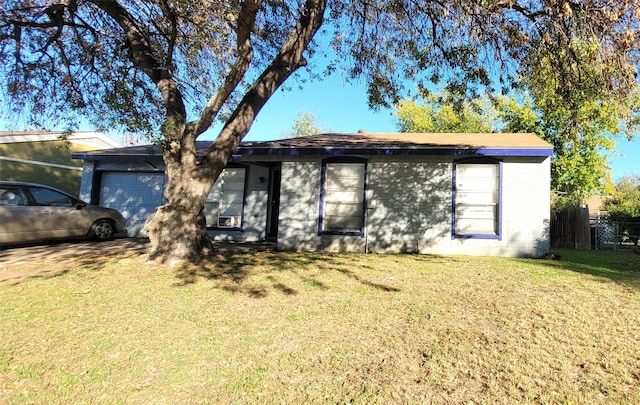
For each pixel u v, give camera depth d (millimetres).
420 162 10438
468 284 6211
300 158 10961
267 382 3314
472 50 8484
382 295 5605
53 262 7996
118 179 13828
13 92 9055
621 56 5793
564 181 21500
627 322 4422
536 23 6750
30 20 8414
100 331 4449
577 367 3424
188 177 7672
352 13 9109
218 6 6750
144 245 10531
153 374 3502
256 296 5637
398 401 2986
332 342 4039
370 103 10141
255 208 12766
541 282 6332
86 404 3072
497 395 3027
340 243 10609
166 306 5254
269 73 7992
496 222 10016
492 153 9805
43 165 17547
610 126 17578
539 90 8633
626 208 16125
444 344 3916
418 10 8523
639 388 3072
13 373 3539
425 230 10281
